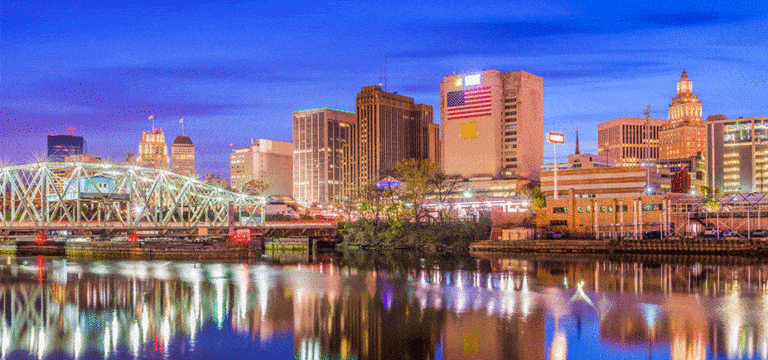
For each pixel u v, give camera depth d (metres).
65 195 182.88
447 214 187.88
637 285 84.12
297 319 61.97
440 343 52.25
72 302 72.50
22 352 50.31
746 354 48.72
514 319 60.97
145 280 94.00
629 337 53.75
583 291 78.75
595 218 159.88
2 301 73.38
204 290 82.38
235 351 50.44
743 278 91.44
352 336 54.91
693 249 137.38
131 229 181.50
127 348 51.28
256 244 160.00
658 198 156.75
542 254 147.25
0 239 175.12
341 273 104.69
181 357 48.94
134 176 185.00
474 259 135.38
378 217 194.50
